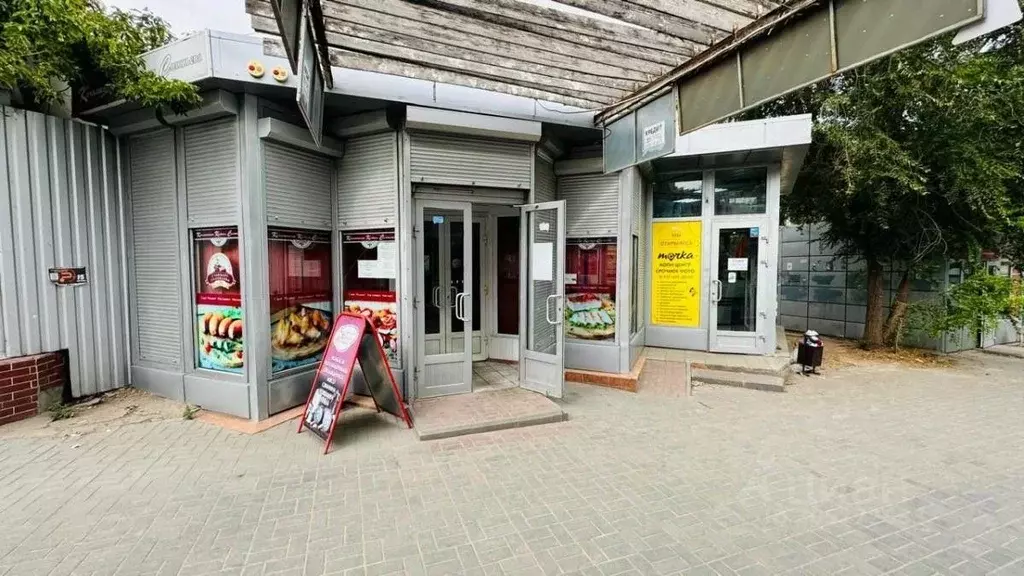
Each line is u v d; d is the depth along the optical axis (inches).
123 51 172.4
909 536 112.8
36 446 157.6
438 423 174.1
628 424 186.2
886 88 284.2
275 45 156.9
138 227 209.8
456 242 245.0
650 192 313.9
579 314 256.8
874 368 298.8
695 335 304.5
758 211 294.4
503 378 237.9
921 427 187.2
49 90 175.2
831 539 111.1
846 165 297.6
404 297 198.8
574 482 137.1
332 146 204.8
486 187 209.3
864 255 366.9
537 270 215.9
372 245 207.5
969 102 266.8
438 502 124.9
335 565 99.0
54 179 189.2
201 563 99.3
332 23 140.9
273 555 102.1
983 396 234.1
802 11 122.6
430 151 196.2
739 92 146.6
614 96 198.8
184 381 199.0
